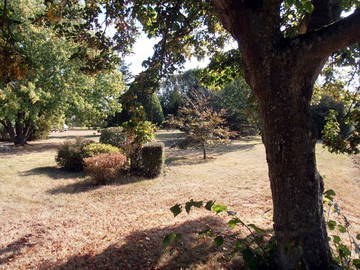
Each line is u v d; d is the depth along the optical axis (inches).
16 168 471.8
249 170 434.6
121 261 158.2
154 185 353.4
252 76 101.1
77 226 222.1
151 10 177.5
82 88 805.2
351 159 496.7
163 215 237.6
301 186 99.1
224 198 285.9
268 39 94.5
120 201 290.4
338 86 237.9
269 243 119.6
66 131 1673.2
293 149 97.4
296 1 86.2
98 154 435.5
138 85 156.7
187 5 171.8
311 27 108.3
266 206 253.4
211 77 248.2
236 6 96.3
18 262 167.9
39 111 762.8
